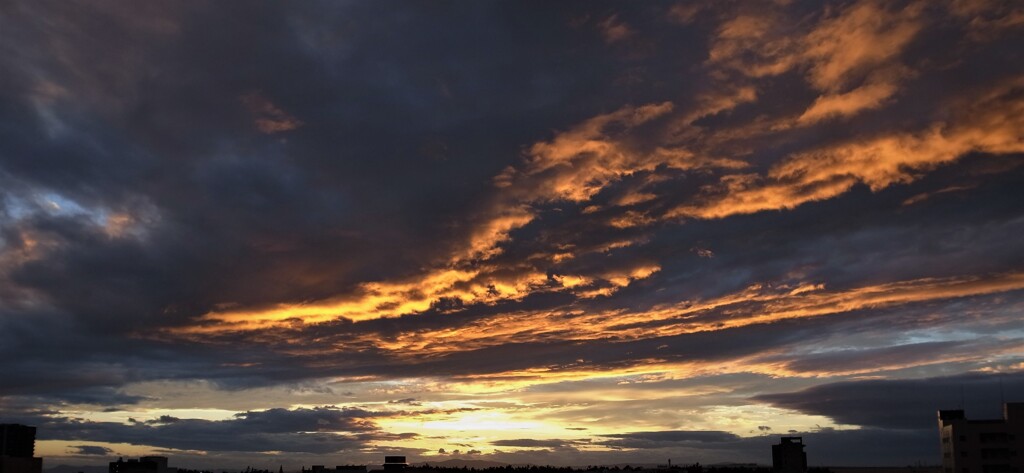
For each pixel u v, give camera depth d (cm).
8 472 14438
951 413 19362
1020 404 18088
